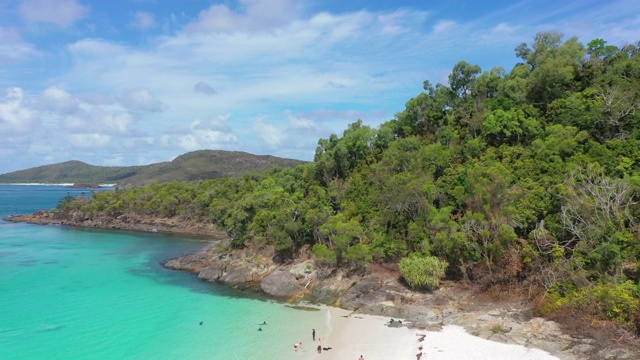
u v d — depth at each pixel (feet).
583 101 206.80
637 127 183.42
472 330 136.98
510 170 188.24
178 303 180.86
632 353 109.29
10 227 457.68
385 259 199.00
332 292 186.50
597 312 126.41
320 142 310.24
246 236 252.83
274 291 194.80
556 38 275.80
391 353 123.24
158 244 345.31
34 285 211.41
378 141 284.00
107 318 161.17
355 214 228.63
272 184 336.49
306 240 234.99
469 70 285.64
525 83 246.88
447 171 215.10
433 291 168.66
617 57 229.25
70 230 433.89
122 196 495.41
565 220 151.23
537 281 153.99
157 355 126.82
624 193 144.77
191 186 496.64
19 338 141.18
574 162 173.58
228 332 145.18
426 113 287.69
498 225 162.71
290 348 129.90
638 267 131.23
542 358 114.83
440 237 172.96
